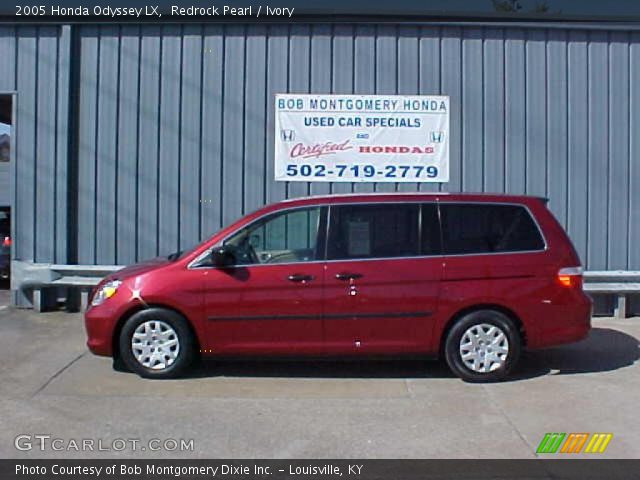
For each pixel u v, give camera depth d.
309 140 10.45
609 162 10.56
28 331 9.28
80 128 10.52
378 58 10.43
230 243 7.15
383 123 10.43
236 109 10.46
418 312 7.01
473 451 5.45
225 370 7.58
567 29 10.46
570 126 10.53
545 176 10.53
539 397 6.73
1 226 12.98
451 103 10.46
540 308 7.08
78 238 10.55
